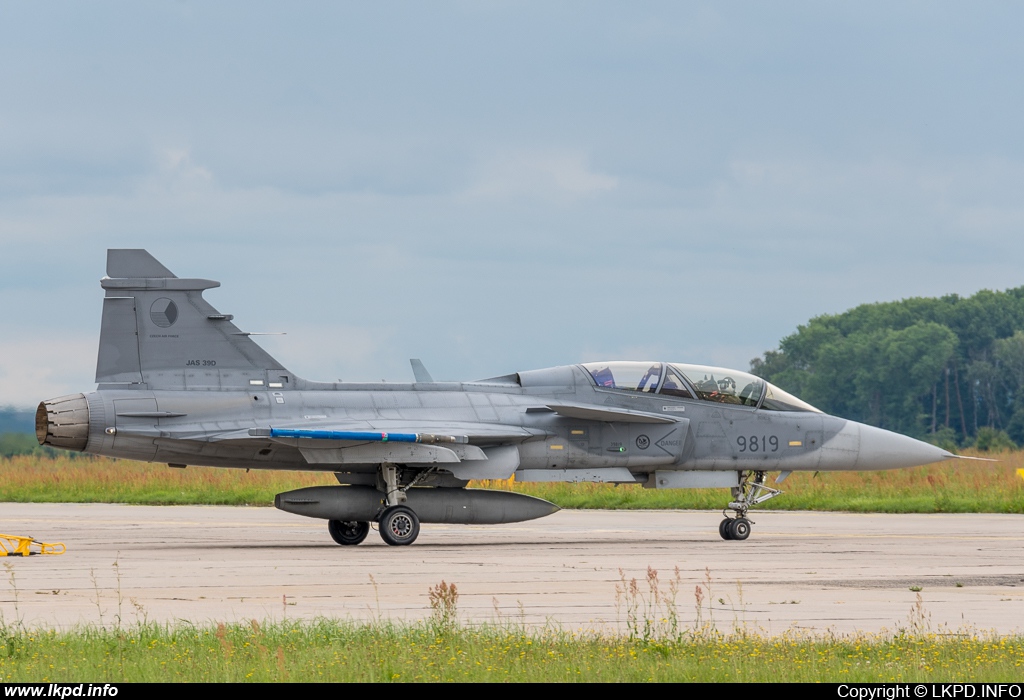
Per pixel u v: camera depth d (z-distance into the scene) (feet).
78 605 151.84
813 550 236.84
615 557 217.56
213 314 250.37
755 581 180.75
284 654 111.24
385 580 177.88
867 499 410.11
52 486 488.44
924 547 245.24
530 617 142.41
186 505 439.22
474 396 265.13
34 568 195.21
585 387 272.31
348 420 249.55
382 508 246.47
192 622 136.77
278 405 249.55
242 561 207.21
